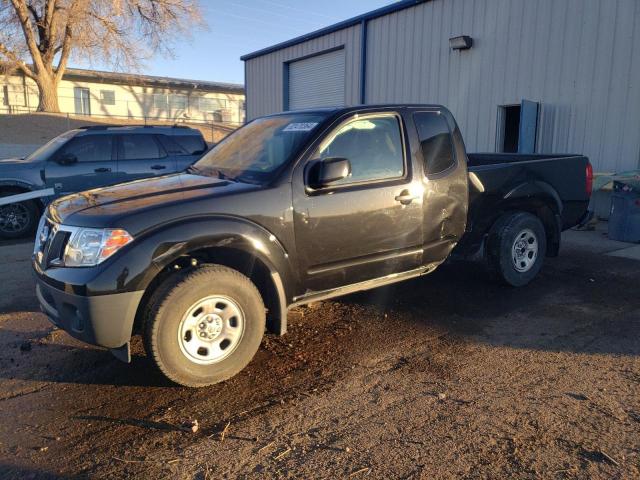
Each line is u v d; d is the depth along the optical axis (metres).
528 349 4.38
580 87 11.09
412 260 4.78
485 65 12.98
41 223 4.18
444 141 5.02
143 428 3.29
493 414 3.39
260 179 4.09
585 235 9.17
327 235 4.19
